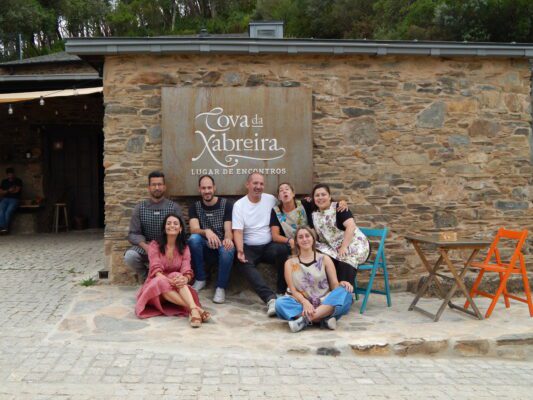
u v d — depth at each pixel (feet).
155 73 19.47
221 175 19.57
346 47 19.33
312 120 20.01
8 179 37.76
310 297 15.92
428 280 17.58
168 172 19.35
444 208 20.53
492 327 15.39
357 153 20.16
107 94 19.36
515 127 20.85
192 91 19.39
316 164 20.10
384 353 13.80
